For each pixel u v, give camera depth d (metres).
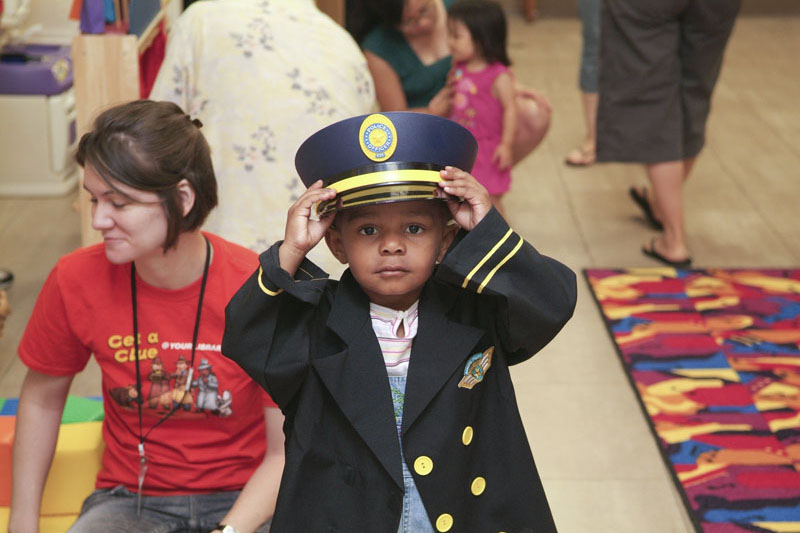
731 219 4.87
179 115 1.80
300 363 1.49
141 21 3.27
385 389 1.50
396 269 1.45
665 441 3.04
